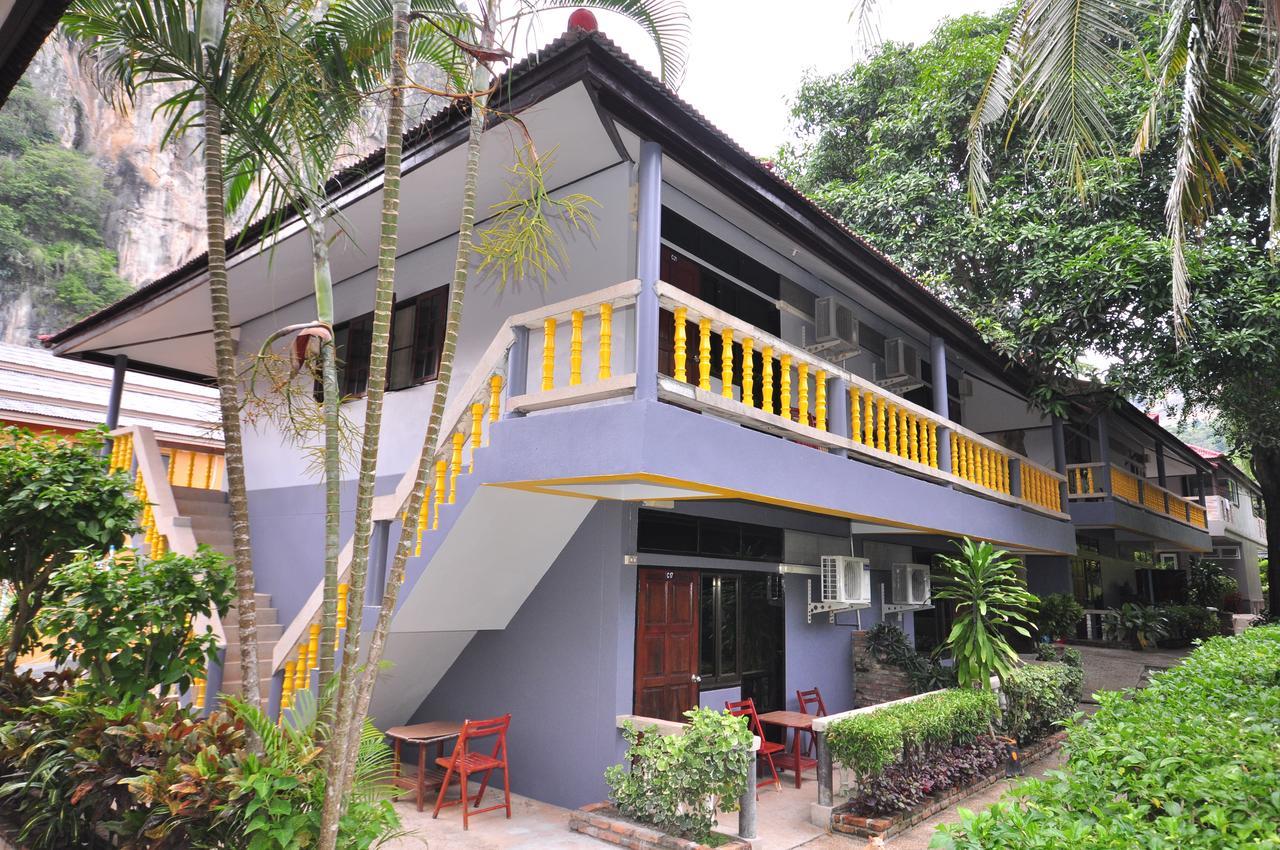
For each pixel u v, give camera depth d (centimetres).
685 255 789
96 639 515
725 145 640
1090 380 1376
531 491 648
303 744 399
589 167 704
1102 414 1466
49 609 566
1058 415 1350
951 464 991
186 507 1003
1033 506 1177
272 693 667
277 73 426
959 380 1421
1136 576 2383
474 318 824
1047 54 612
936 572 1352
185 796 371
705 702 812
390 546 669
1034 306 1358
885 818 662
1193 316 1180
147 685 521
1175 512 2008
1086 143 633
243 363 1088
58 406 1474
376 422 389
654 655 760
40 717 491
